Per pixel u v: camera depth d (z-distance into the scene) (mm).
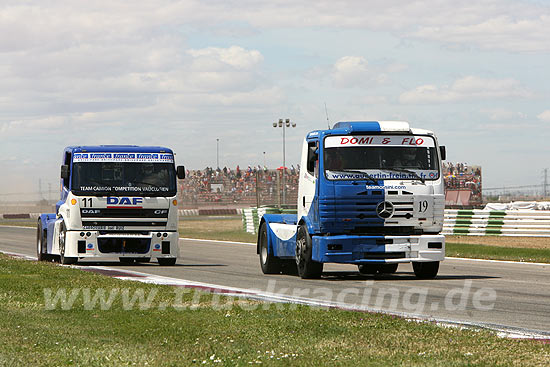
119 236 38812
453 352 15281
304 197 33062
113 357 14719
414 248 31812
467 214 65500
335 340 16547
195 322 18875
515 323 20016
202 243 63562
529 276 33688
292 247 33625
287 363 14273
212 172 144000
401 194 31781
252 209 76875
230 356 14891
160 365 14125
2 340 16312
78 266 39094
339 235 31766
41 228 44281
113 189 39000
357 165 31734
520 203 95812
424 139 32438
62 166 39625
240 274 34906
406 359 14625
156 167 39812
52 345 15836
